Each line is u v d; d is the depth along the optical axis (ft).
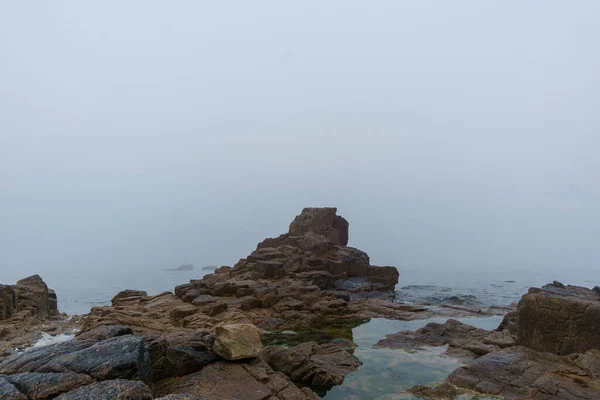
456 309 91.40
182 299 91.45
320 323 76.95
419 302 105.91
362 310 88.48
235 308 83.46
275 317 79.00
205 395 31.58
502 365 41.98
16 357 29.17
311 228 140.05
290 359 43.86
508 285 169.99
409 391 39.63
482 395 37.04
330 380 42.27
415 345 57.72
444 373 45.06
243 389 32.94
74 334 70.49
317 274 106.11
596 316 42.98
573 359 42.42
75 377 25.03
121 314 76.69
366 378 43.83
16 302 84.02
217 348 38.63
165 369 35.06
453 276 258.57
